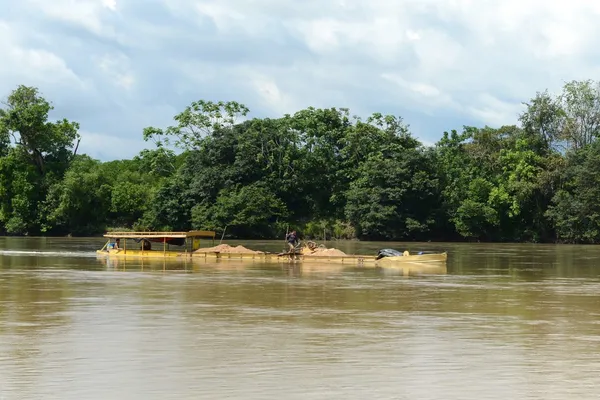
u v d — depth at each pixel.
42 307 25.25
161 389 14.46
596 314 24.12
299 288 31.75
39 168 116.00
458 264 49.84
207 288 31.53
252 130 105.38
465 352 17.81
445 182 102.25
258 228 101.38
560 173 98.50
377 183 98.88
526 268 45.88
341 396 14.00
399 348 18.27
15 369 16.05
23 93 114.75
